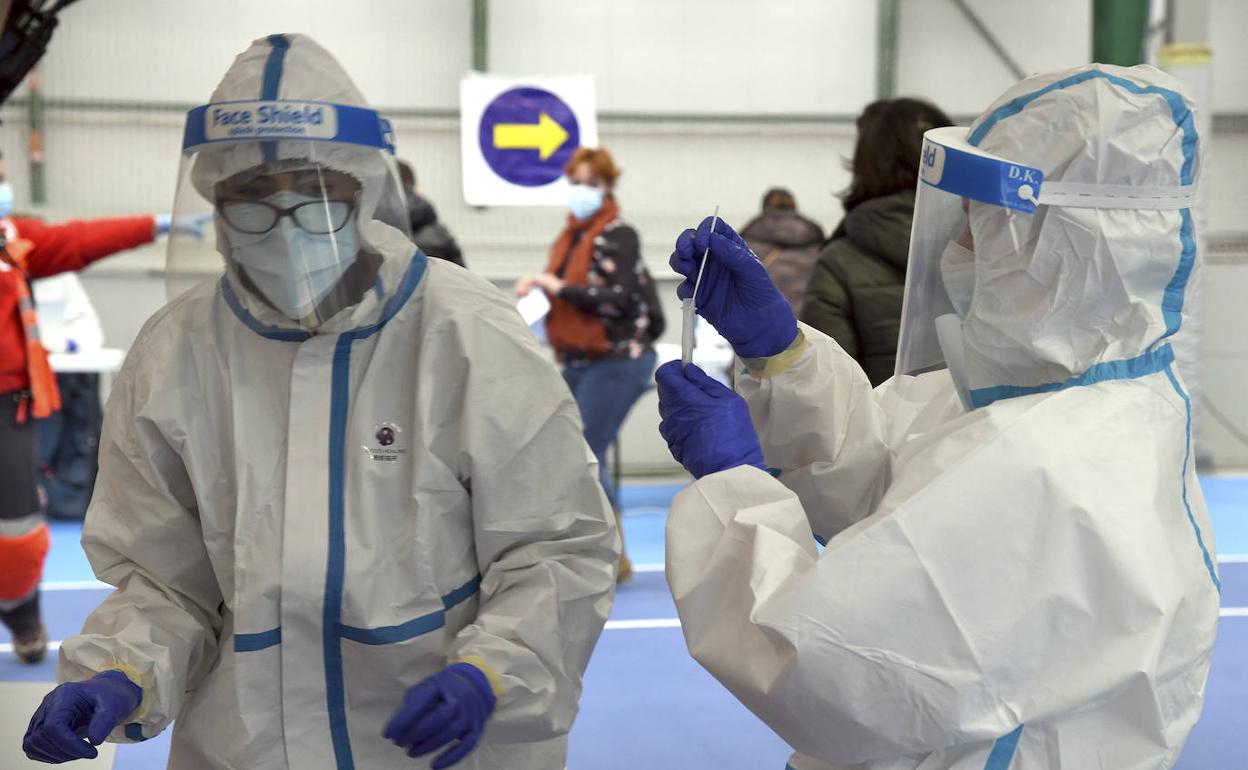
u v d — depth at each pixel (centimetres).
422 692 122
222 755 134
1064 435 114
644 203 790
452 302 137
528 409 135
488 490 133
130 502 139
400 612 132
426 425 133
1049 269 117
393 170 140
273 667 133
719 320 146
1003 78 800
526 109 750
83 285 707
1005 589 109
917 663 109
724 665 117
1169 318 123
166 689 134
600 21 775
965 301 127
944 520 110
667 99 785
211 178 130
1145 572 109
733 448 130
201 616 143
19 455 344
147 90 748
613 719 331
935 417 143
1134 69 123
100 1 739
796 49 789
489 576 137
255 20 751
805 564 117
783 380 147
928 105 258
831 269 259
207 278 141
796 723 114
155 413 135
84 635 136
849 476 146
